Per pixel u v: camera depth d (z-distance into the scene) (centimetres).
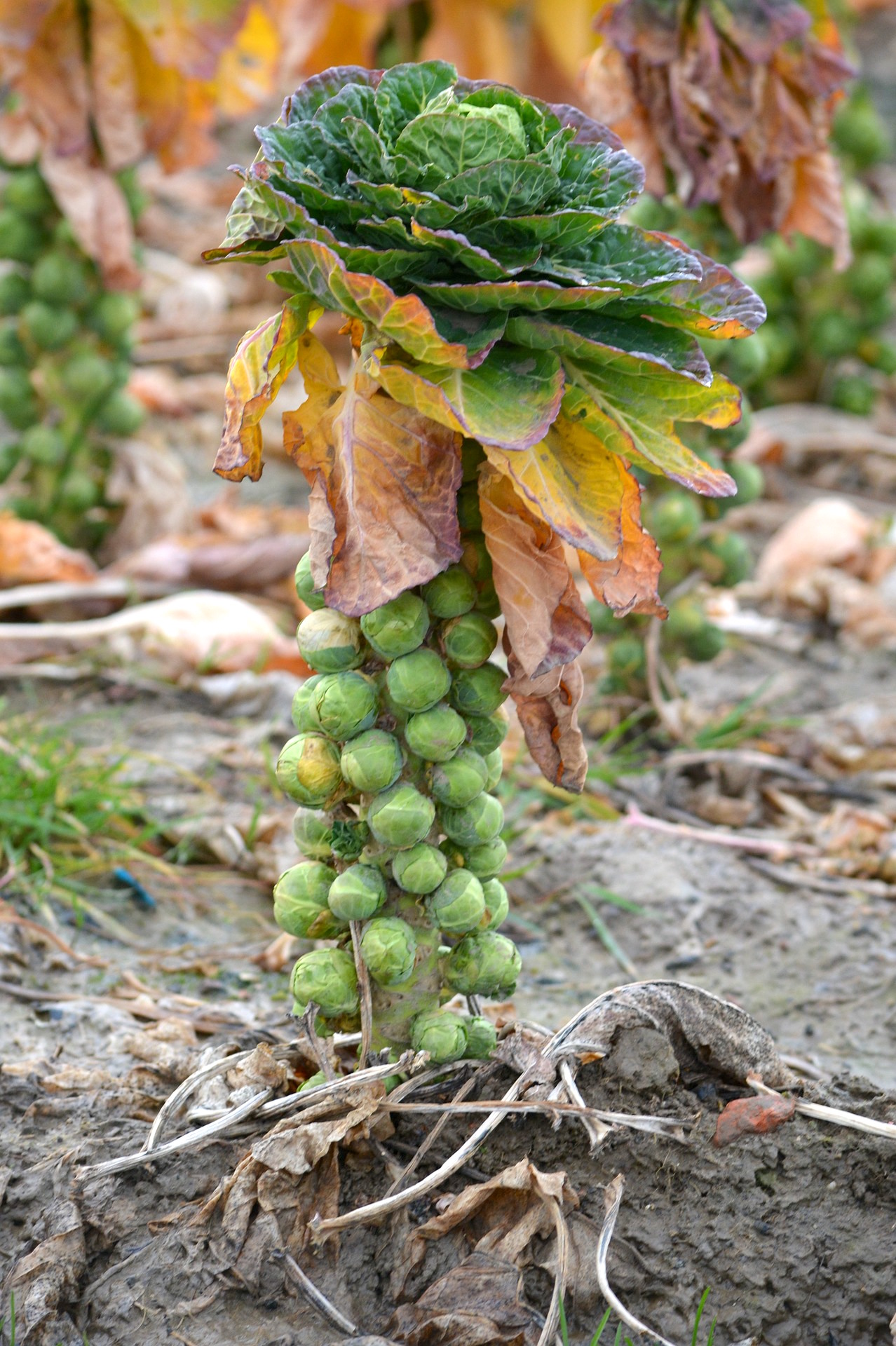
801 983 251
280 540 338
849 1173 210
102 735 284
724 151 265
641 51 262
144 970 245
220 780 276
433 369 199
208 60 287
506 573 202
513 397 198
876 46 925
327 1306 203
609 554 197
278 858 262
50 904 255
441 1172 205
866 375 515
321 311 203
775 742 300
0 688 302
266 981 246
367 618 202
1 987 238
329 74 205
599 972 252
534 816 277
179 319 539
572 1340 204
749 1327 205
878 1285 205
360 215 199
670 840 273
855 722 305
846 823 277
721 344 271
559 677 204
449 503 200
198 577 331
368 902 206
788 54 264
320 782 206
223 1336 202
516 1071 212
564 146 198
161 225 623
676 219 276
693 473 201
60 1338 202
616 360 199
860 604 362
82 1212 207
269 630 311
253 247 202
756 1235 207
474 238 198
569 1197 206
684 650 293
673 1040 215
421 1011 210
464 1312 202
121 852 262
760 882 267
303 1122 207
